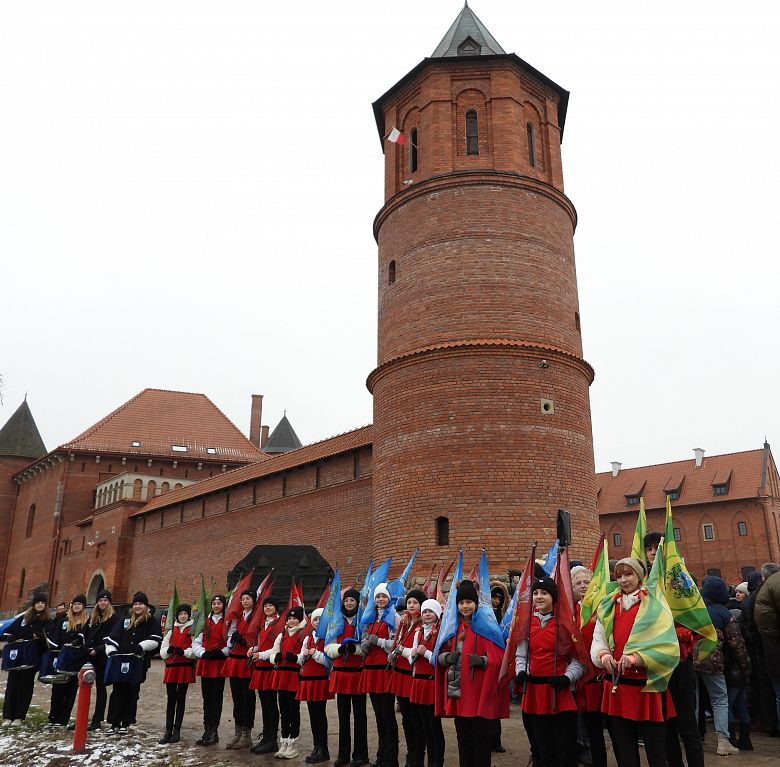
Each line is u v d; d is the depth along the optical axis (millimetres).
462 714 7168
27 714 13469
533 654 6836
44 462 56750
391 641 9016
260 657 10211
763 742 10008
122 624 12000
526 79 22859
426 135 22094
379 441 20562
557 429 18953
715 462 62625
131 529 44812
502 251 20234
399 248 21625
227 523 34188
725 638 9523
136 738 11234
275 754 10039
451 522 18156
